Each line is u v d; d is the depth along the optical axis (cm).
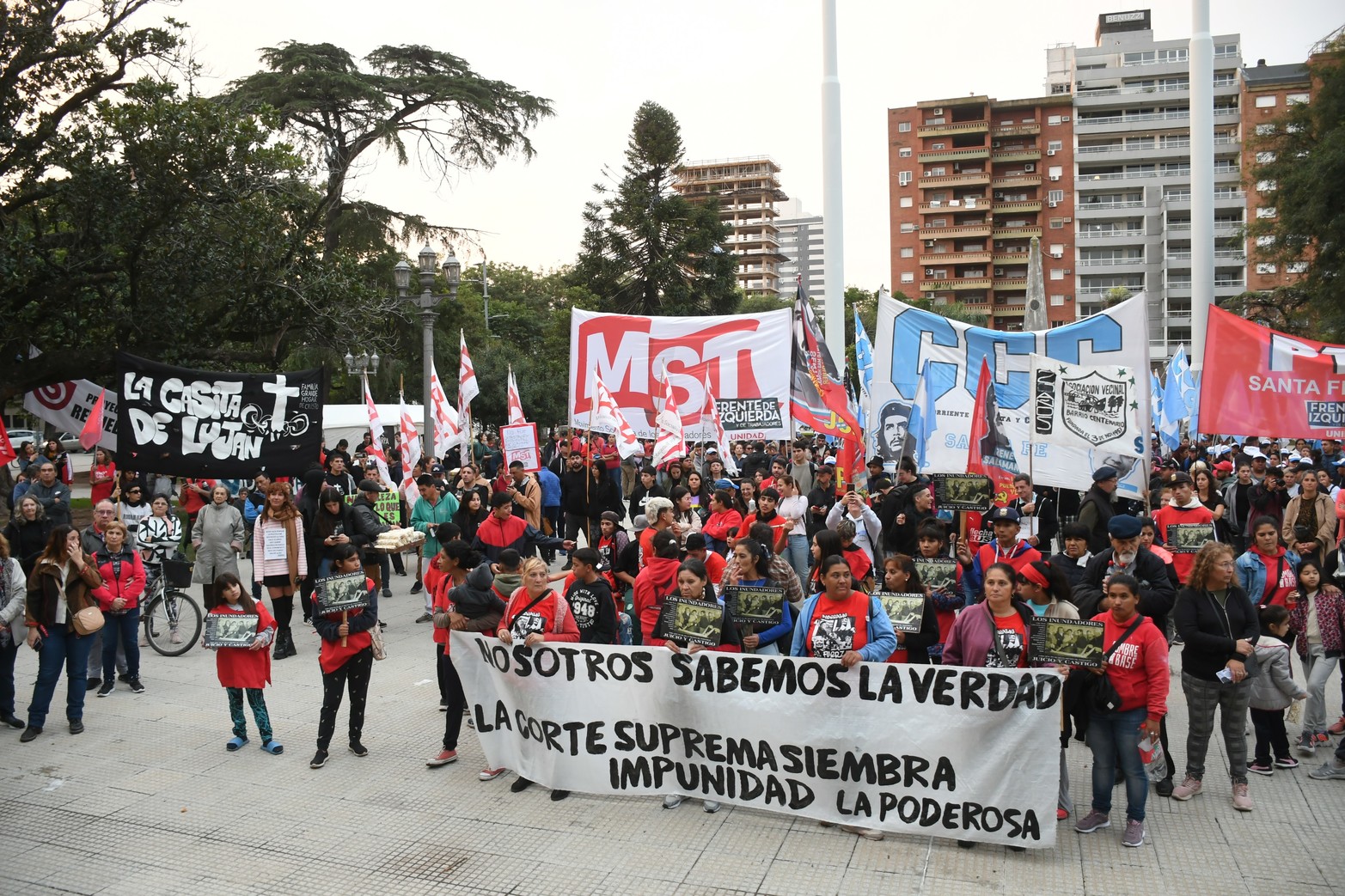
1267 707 707
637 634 898
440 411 1561
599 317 1560
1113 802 680
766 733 658
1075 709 625
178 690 992
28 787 744
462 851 623
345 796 717
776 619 703
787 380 1534
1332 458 1616
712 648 679
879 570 998
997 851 604
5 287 1702
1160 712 584
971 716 610
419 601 1438
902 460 1083
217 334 1998
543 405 5097
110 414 1675
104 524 981
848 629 650
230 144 1794
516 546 1046
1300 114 3731
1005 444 1026
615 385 1561
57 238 1784
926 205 8919
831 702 642
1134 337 1128
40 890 585
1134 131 8619
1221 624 661
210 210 1814
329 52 3409
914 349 1217
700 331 1556
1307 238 3628
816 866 588
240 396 1114
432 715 909
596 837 638
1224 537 1291
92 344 1855
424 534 1417
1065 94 8700
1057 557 789
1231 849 599
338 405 3142
